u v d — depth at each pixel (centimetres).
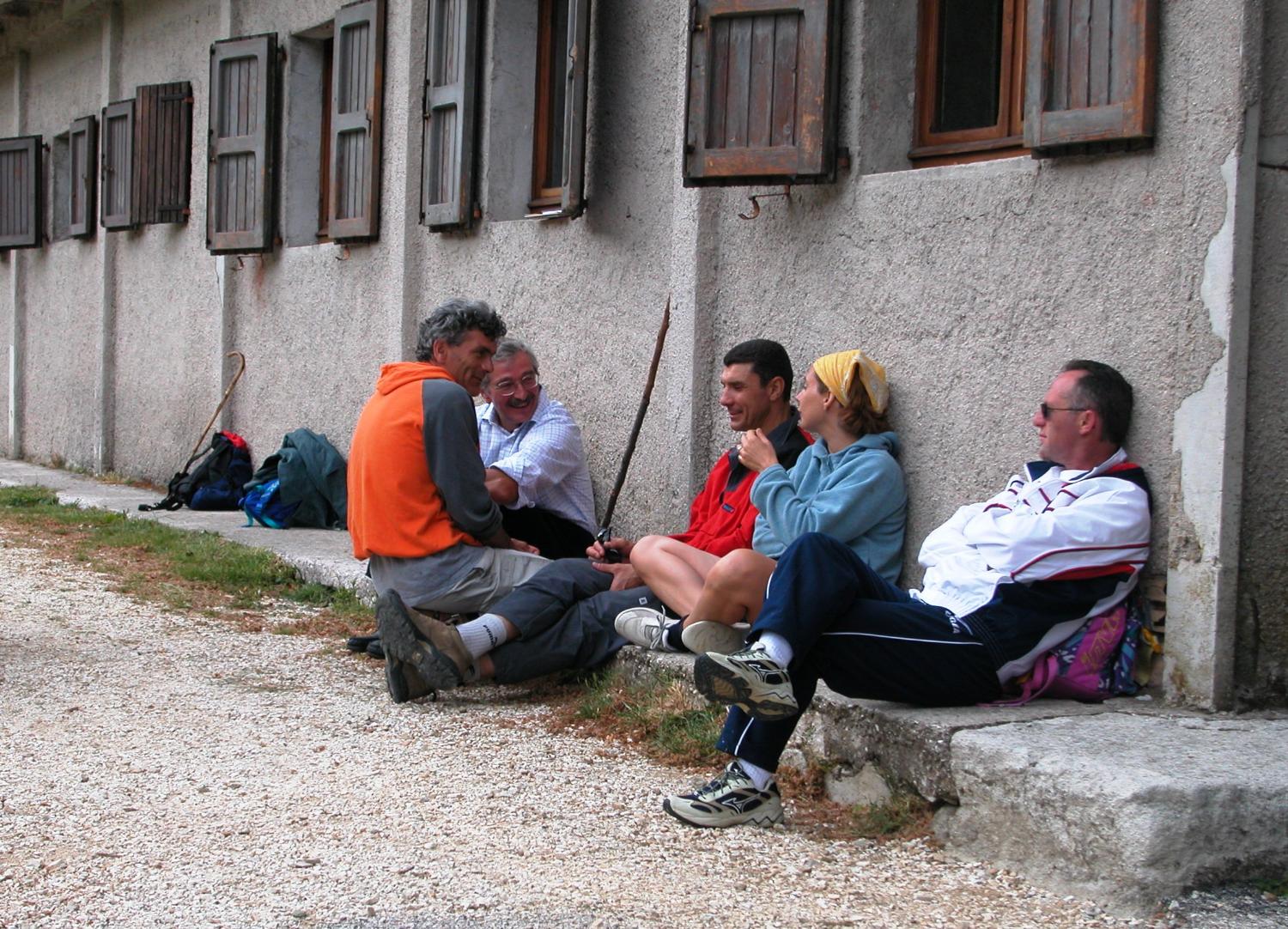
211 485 929
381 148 814
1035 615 372
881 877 324
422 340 527
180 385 1059
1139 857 302
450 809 366
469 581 498
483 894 305
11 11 1286
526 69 730
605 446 639
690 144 526
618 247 633
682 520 563
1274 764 325
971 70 488
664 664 458
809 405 470
